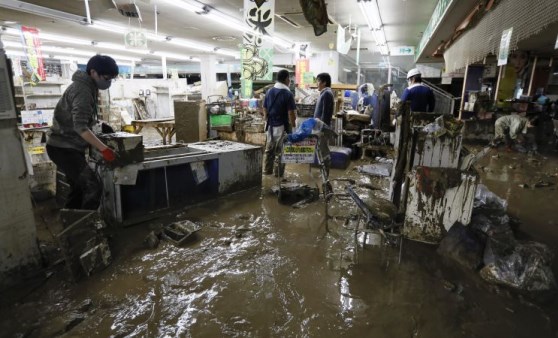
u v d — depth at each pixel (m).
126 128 7.09
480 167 5.92
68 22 9.38
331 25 10.99
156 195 3.45
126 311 2.01
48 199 3.84
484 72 8.83
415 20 10.27
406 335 1.84
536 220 3.55
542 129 8.51
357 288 2.28
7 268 2.21
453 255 2.65
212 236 3.05
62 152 2.79
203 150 4.08
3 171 2.13
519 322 1.97
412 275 2.45
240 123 7.10
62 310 2.01
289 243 2.94
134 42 7.95
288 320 1.95
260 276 2.41
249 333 1.84
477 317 2.00
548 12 2.48
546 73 10.70
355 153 6.52
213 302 2.11
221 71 22.56
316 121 3.70
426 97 4.87
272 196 4.21
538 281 2.25
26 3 7.00
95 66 2.62
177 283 2.30
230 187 4.20
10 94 2.11
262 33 5.39
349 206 3.91
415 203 2.91
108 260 2.54
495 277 2.35
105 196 3.18
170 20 9.82
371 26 10.76
